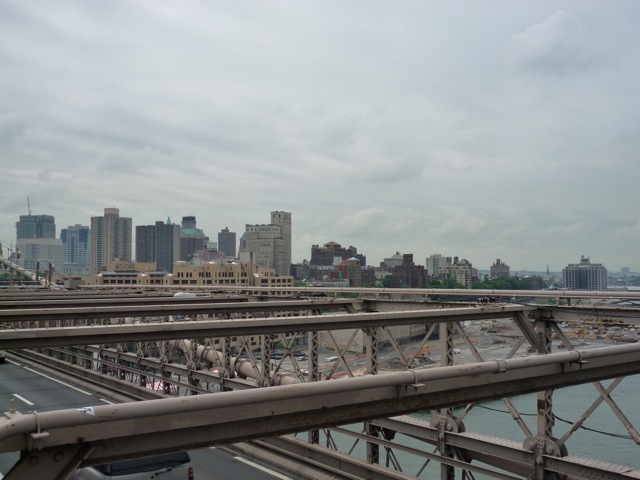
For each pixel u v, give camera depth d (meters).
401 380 5.71
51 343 7.45
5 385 25.16
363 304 13.34
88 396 22.59
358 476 12.16
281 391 5.08
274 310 12.13
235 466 14.12
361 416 5.66
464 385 6.21
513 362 6.44
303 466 13.41
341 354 11.84
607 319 10.20
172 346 19.36
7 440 4.04
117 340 7.72
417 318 9.22
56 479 4.23
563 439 9.67
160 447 4.71
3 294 23.66
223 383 16.14
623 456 20.36
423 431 11.29
